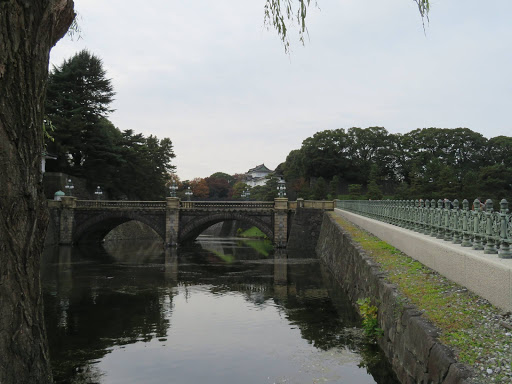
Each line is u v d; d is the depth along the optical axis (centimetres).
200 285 2497
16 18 549
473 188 5462
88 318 1700
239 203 5206
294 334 1422
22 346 569
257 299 2059
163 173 9575
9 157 552
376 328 1172
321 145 9006
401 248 1638
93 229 5581
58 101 6519
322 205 5031
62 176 5919
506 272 752
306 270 3142
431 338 714
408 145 9250
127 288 2406
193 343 1355
